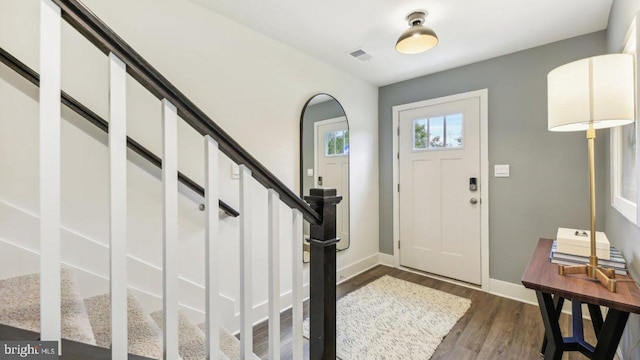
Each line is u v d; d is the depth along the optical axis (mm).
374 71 3004
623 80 1146
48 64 641
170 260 843
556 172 2381
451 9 1901
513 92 2570
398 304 2449
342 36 2277
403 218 3322
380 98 3500
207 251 930
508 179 2611
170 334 844
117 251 736
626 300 1047
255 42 2189
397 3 1844
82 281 1428
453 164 2938
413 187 3236
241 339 1044
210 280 935
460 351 1820
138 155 1618
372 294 2654
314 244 1307
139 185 1621
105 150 1512
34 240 1302
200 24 1884
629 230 1506
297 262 1228
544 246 1827
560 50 2342
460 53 2574
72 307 1052
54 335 653
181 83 1800
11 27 1271
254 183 2164
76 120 1431
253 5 1876
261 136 2236
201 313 1828
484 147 2732
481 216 2766
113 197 730
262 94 2242
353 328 2078
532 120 2479
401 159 3320
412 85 3227
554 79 1299
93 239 1471
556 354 1380
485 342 1910
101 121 1449
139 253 1618
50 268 646
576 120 1204
